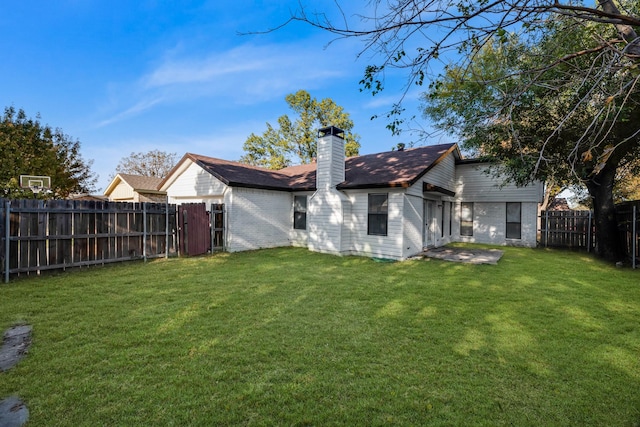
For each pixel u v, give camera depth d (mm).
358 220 10781
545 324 4199
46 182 14047
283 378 2822
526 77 3219
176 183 13578
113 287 5980
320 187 11195
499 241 13859
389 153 14172
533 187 13047
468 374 2916
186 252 9867
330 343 3566
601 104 2652
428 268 8234
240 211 11320
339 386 2699
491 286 6270
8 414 2287
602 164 2076
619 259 9289
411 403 2469
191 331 3863
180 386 2674
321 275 7238
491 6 2090
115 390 2600
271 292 5715
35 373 2852
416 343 3584
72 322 4121
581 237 12383
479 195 14320
